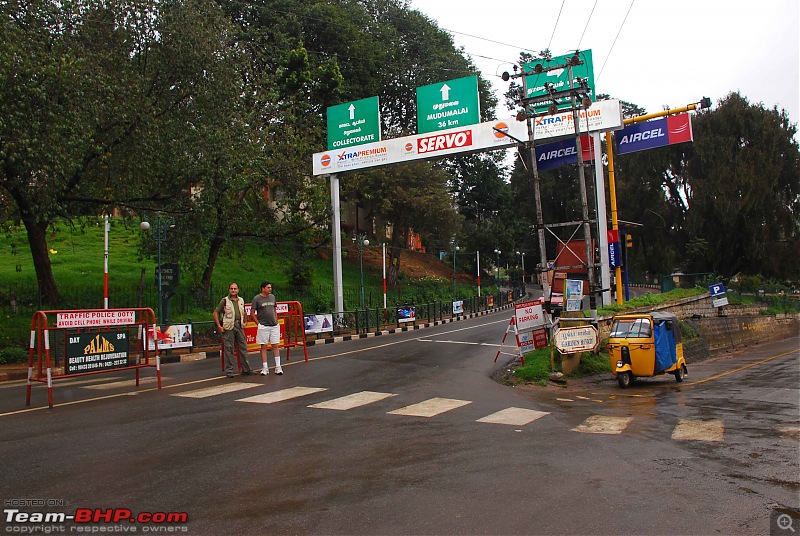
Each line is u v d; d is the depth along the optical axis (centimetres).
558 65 1623
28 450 670
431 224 4169
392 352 1812
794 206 3838
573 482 573
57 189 1647
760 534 448
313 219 3073
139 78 1850
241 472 597
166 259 2256
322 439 741
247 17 3800
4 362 1536
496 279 6206
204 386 1142
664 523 469
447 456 667
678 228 4194
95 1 1791
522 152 3634
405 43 4869
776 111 3888
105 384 1175
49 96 1559
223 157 2152
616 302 2327
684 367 1608
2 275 2464
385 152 2464
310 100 3769
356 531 450
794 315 4134
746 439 779
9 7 1554
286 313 1595
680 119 2108
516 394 1166
